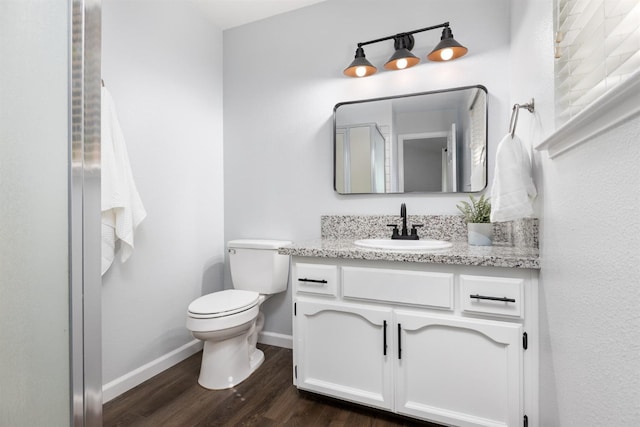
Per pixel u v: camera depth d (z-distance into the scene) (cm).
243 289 217
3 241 52
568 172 88
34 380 56
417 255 133
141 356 186
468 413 129
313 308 156
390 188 200
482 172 179
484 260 122
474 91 181
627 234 57
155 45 197
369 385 146
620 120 58
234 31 249
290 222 230
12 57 53
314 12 222
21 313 54
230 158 250
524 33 142
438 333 133
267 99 237
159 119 199
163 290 201
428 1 192
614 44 64
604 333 67
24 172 54
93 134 63
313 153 223
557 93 96
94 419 64
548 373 106
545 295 110
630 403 57
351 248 155
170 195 207
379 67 204
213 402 164
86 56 62
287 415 153
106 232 158
